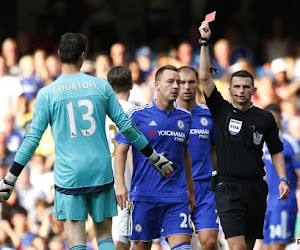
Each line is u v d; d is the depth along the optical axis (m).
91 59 59.38
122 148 29.75
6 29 64.19
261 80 53.78
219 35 63.44
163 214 29.70
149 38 64.56
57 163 25.81
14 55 55.28
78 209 25.62
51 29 63.78
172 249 29.39
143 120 29.64
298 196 44.34
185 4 65.06
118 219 32.41
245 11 64.50
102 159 25.70
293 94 54.56
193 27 63.62
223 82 53.44
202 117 33.28
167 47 61.34
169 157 29.61
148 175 29.58
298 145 40.00
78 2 64.38
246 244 30.16
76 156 25.52
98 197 25.81
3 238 45.88
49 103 25.61
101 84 25.98
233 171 29.47
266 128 29.70
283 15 64.31
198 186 32.75
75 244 25.62
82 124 25.58
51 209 46.25
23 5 64.31
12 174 25.67
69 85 25.72
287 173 39.94
